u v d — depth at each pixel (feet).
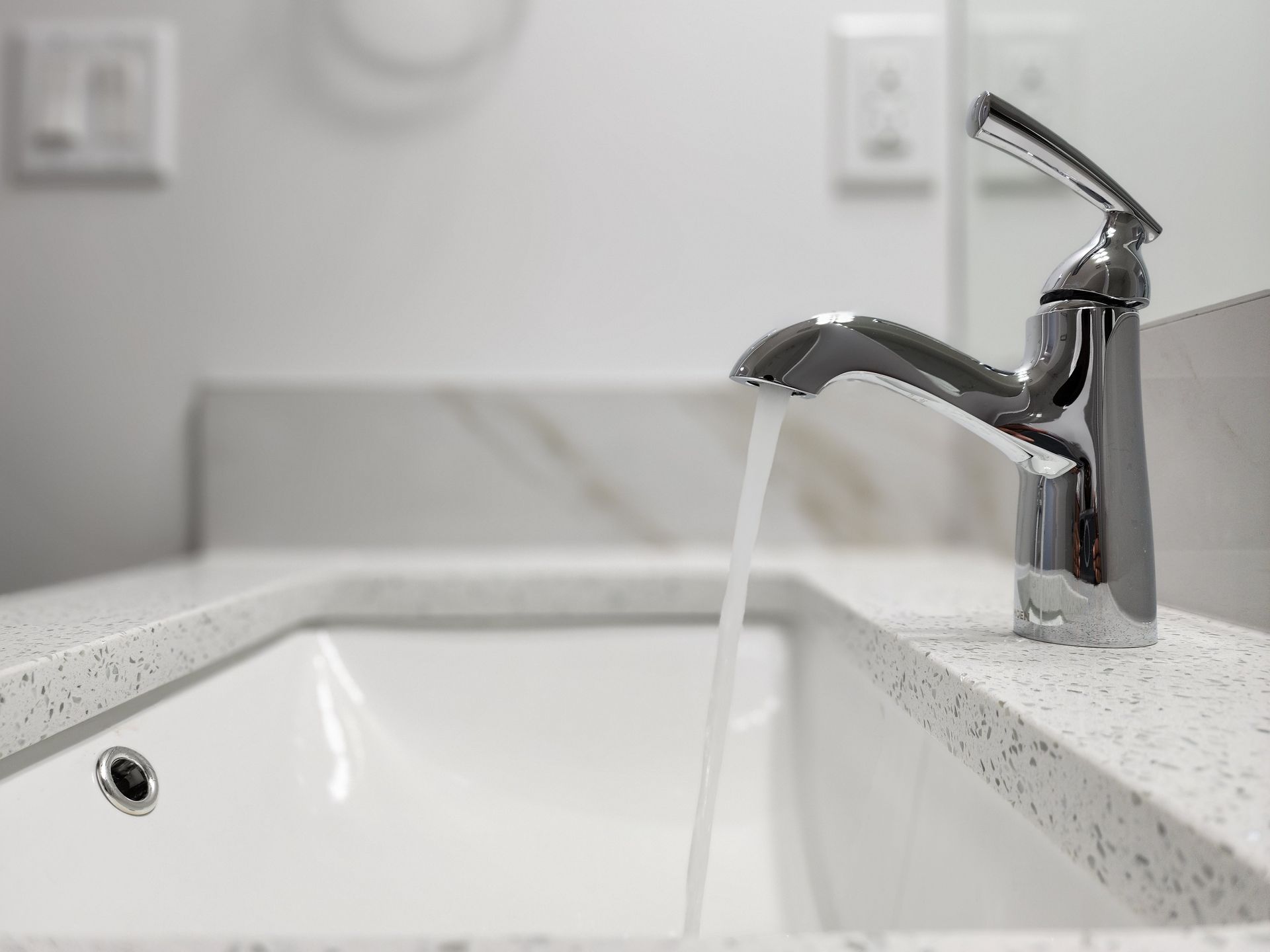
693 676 2.18
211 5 2.80
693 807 1.97
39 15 2.78
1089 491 1.32
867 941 0.59
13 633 1.34
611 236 2.84
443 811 1.92
